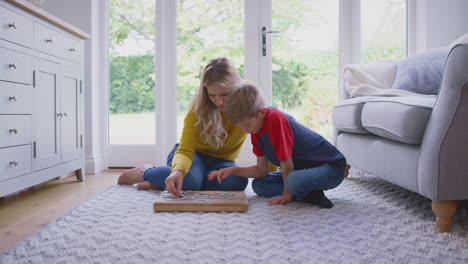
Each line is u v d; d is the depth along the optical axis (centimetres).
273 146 136
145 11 273
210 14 271
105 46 271
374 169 152
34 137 168
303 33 266
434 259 86
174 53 272
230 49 270
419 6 261
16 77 153
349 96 213
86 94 255
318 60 267
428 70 177
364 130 168
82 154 217
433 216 125
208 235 103
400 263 84
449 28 255
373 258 87
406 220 119
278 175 156
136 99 276
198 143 164
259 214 125
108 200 148
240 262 84
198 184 154
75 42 211
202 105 144
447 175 105
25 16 160
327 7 266
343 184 190
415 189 116
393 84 199
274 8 266
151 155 275
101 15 270
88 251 92
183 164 143
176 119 274
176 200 132
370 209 134
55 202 158
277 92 268
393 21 267
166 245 95
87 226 112
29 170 163
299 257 87
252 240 99
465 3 254
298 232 106
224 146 165
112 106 276
